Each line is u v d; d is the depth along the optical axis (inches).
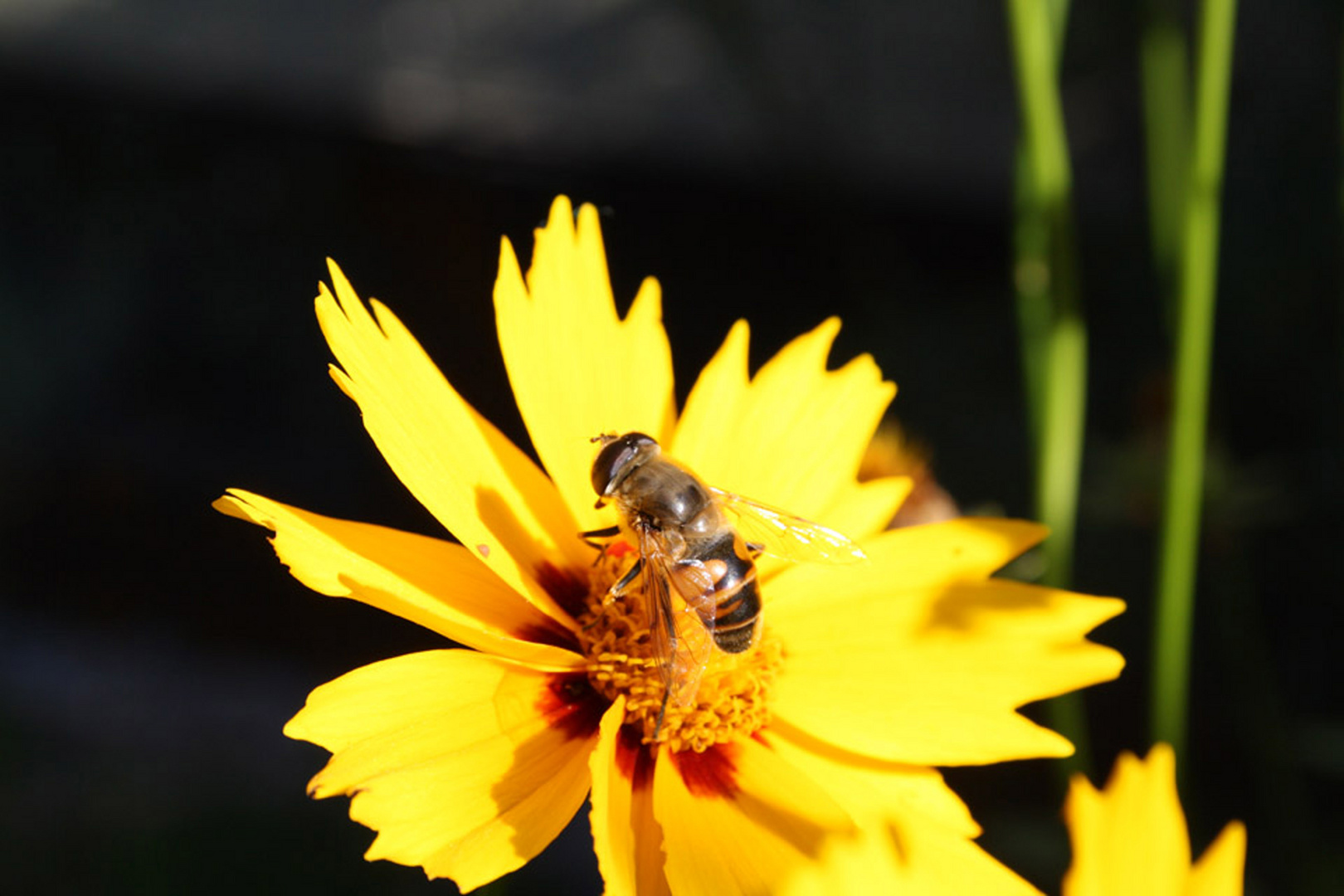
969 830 8.8
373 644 16.4
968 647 9.0
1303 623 13.0
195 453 17.5
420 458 8.5
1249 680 11.0
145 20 16.9
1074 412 9.9
